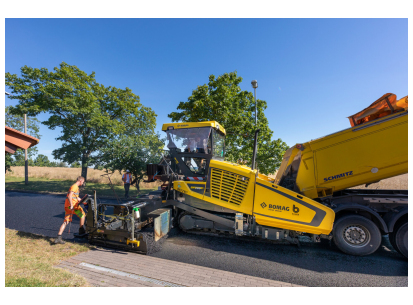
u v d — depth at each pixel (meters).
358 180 4.33
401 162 4.06
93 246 4.49
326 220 4.15
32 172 22.50
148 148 11.62
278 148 10.45
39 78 14.73
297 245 4.79
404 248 3.98
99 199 10.09
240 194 4.75
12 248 4.02
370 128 4.23
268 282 3.19
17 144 3.45
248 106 11.25
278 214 4.43
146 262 3.79
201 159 5.57
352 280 3.32
